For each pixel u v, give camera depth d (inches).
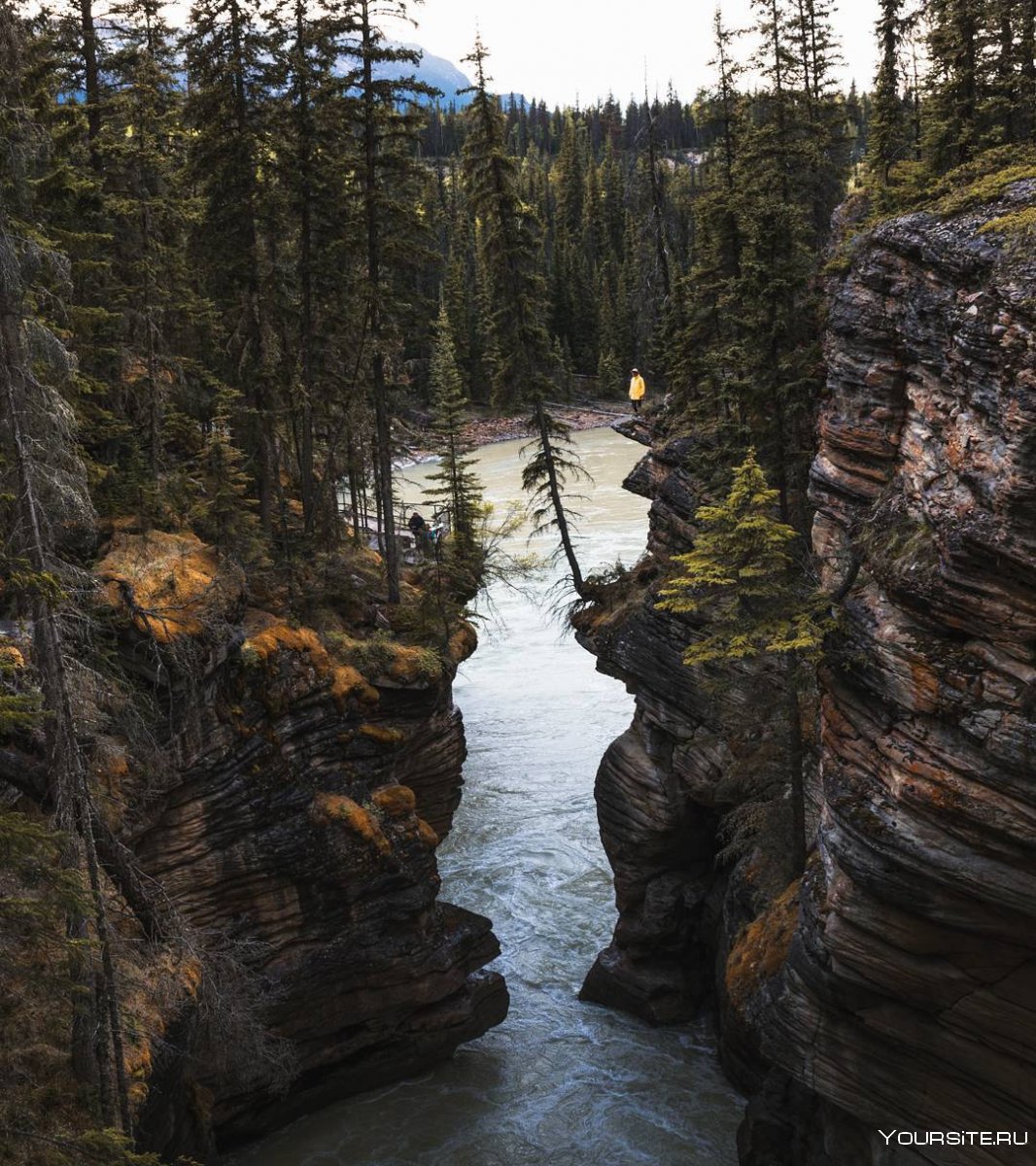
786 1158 812.0
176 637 856.3
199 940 815.1
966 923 578.9
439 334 1406.3
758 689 908.6
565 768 1642.5
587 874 1366.9
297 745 975.6
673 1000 1101.1
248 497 1285.7
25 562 538.3
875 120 1216.2
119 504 991.6
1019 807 541.6
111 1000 585.6
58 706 574.6
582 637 1247.5
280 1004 925.8
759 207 975.6
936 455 607.5
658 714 1101.7
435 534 1398.9
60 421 572.7
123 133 1066.7
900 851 581.0
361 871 961.5
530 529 2605.8
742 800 1000.9
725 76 1270.9
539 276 1375.5
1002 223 569.9
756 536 751.7
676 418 1224.2
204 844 887.1
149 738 823.7
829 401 764.6
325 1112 981.8
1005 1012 596.1
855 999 650.8
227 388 1144.2
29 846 501.0
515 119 7834.6
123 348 1002.7
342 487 1542.8
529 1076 1024.2
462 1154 915.4
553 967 1198.3
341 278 1214.9
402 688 1102.4
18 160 562.6
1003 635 547.5
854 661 625.6
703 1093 984.3
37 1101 595.8
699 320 1201.4
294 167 1149.1
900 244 655.8
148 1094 665.0
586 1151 913.5
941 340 609.6
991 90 1015.6
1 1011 646.5
